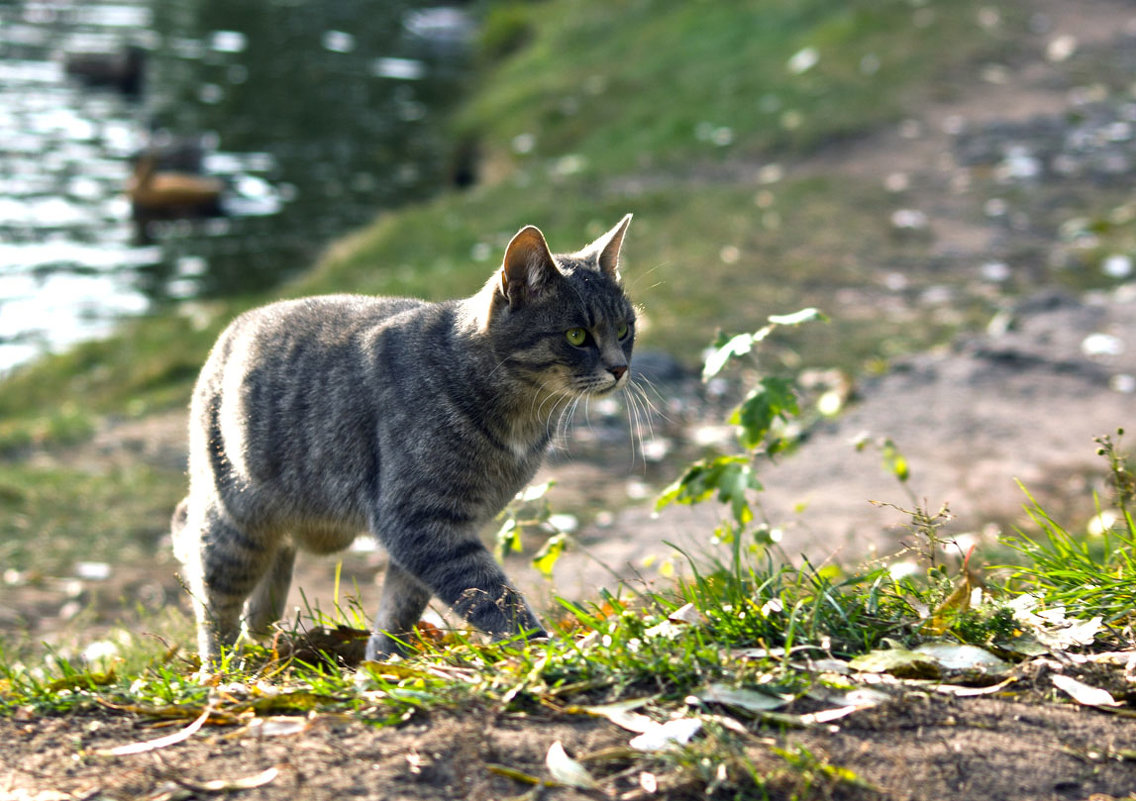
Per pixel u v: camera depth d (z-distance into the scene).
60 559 6.76
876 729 2.67
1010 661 3.04
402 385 3.98
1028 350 8.94
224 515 4.38
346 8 27.94
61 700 2.98
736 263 10.95
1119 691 2.85
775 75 16.98
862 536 6.18
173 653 4.09
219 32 24.95
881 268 10.93
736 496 3.85
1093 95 15.41
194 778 2.53
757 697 2.75
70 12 25.72
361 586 6.34
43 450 8.57
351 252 12.89
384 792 2.45
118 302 12.71
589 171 14.52
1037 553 3.94
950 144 14.20
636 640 3.08
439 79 22.41
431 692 2.83
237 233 14.88
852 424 7.95
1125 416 7.91
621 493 7.28
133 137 18.23
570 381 4.16
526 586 5.58
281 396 4.20
